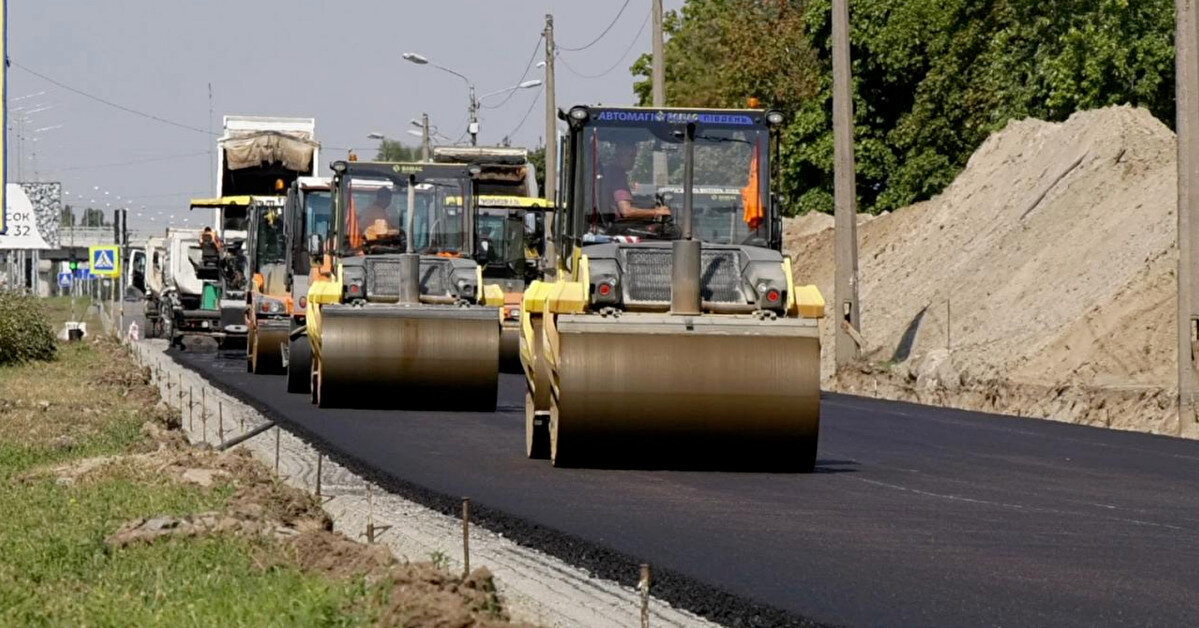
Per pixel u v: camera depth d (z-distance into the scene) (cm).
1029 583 2023
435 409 4722
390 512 2666
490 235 6900
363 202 5088
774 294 3266
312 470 3269
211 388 5850
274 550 2086
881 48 11212
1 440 3650
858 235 10275
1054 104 9569
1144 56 9238
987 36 10850
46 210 10238
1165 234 6469
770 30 13000
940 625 1773
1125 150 7750
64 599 1816
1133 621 1795
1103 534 2445
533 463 3375
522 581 2045
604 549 2247
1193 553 2264
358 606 1711
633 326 3198
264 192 8444
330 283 4741
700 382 3172
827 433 4306
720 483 3066
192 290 9625
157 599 1795
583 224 3600
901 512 2677
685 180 3300
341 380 4612
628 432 3188
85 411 4491
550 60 10994
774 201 3625
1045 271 7194
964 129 11012
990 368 6128
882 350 7806
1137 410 4944
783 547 2298
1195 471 3425
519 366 6931
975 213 8750
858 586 2002
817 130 11712
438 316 4644
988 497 2902
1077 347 5912
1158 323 5734
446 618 1594
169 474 2884
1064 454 3788
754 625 1789
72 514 2450
